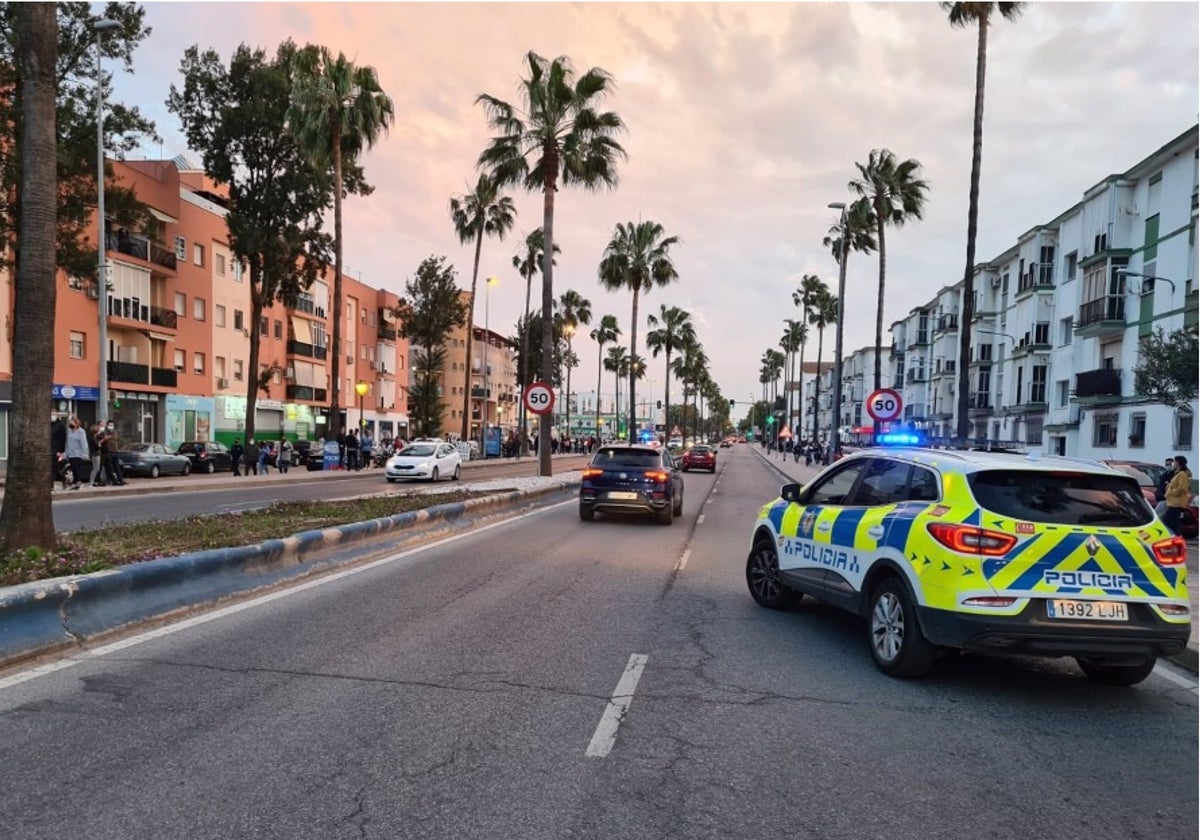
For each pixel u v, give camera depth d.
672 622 7.19
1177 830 3.53
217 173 33.41
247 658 5.55
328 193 34.28
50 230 7.42
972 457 5.87
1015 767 4.18
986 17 21.31
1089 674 5.90
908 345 67.56
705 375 123.44
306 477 29.20
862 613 6.17
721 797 3.70
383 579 8.63
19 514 7.28
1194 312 24.09
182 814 3.34
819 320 68.81
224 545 8.72
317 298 56.53
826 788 3.84
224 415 45.06
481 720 4.55
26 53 7.26
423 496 16.66
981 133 21.53
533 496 18.61
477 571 9.37
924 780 3.98
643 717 4.72
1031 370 40.50
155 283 39.69
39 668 5.16
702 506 20.59
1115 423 29.00
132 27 23.00
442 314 57.16
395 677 5.26
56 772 3.70
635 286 49.12
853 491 6.84
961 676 5.82
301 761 3.91
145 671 5.19
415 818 3.39
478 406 91.31
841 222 38.88
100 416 23.84
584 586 8.72
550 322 24.14
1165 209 26.25
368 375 66.12
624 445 16.03
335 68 31.23
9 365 28.58
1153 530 5.27
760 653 6.26
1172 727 4.89
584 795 3.66
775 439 111.62
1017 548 5.12
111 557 7.30
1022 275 42.69
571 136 23.89
